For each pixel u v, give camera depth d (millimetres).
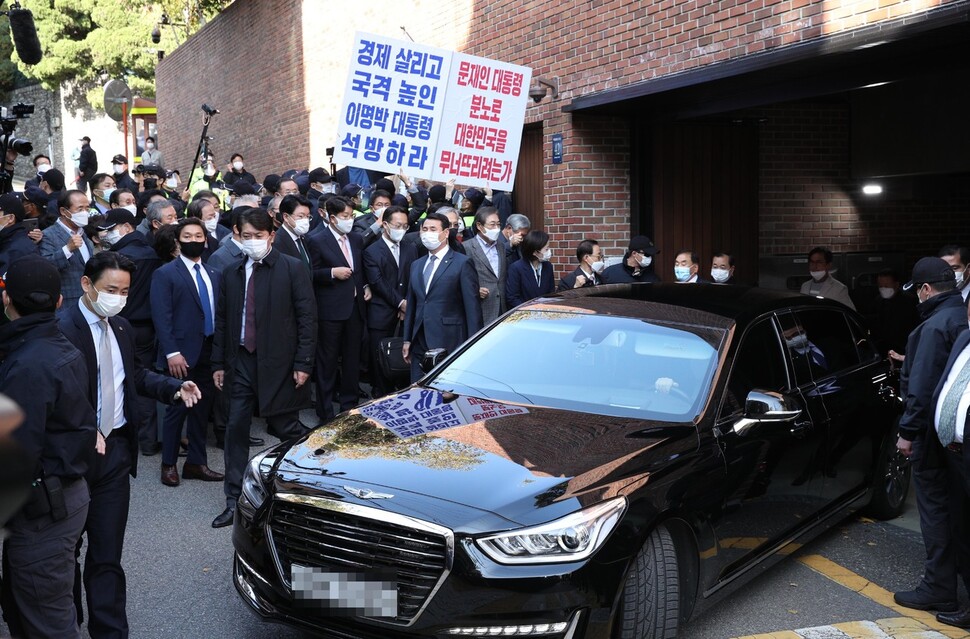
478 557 3572
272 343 6191
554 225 10922
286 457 4324
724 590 4523
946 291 5062
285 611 3928
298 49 18594
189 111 26703
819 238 11844
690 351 4930
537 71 11133
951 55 6965
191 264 7211
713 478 4320
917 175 11453
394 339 7188
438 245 7809
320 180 11859
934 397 4766
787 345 5434
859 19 7043
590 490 3836
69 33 39594
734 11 8180
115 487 4148
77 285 8258
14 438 1191
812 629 4734
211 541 5848
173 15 30281
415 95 9305
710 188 11062
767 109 11461
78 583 4148
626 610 3848
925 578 5047
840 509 5777
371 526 3748
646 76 9305
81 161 18516
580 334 5230
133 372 4246
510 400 4836
